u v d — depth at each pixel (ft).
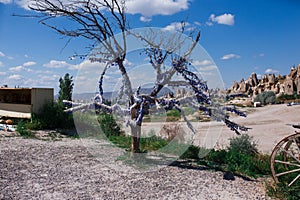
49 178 19.38
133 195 16.74
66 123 43.42
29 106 44.39
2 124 44.24
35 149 28.27
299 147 18.54
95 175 20.33
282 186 17.89
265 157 25.95
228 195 17.12
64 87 51.16
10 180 18.62
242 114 23.47
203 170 22.24
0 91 50.93
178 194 17.08
